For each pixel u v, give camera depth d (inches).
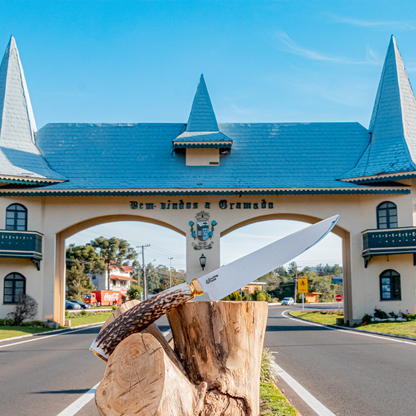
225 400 118.2
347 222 1011.9
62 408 288.8
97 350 102.7
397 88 1117.7
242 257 108.0
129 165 1065.5
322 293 3767.2
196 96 1133.7
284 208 1010.1
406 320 939.3
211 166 1064.8
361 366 440.1
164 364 90.7
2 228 963.3
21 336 811.4
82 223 1036.5
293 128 1171.9
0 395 331.0
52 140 1117.7
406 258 972.6
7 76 1112.8
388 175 970.7
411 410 270.5
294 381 366.3
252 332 124.6
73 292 2559.1
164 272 4603.8
